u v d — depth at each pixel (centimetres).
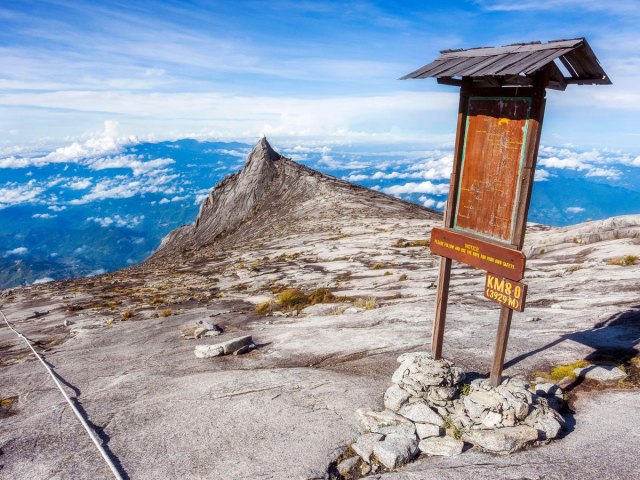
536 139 710
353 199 8581
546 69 680
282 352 1306
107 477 717
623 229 2588
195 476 701
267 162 12212
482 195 825
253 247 5519
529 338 1241
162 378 1155
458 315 1544
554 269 2180
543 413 777
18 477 731
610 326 1265
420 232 4738
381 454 711
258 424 849
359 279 2592
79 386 1146
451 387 855
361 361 1173
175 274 4212
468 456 705
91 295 3266
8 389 1166
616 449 702
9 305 3253
